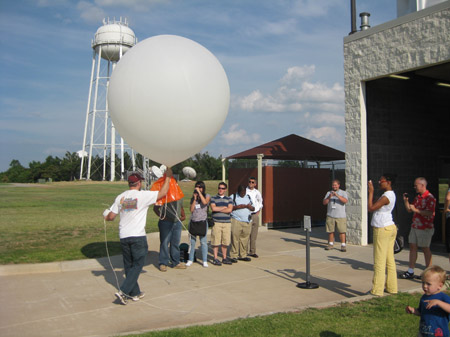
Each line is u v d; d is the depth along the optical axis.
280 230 14.15
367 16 10.95
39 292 6.34
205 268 8.09
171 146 5.91
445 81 12.41
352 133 10.83
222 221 8.36
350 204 10.84
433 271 3.18
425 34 9.14
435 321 3.15
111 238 11.41
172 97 5.55
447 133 12.87
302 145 15.82
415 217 6.91
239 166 15.80
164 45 5.86
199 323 4.79
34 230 12.92
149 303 5.74
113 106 5.95
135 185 5.95
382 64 10.07
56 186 48.34
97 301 5.86
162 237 7.87
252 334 4.25
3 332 4.62
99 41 50.06
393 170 11.34
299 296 6.04
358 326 4.50
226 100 6.27
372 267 8.07
